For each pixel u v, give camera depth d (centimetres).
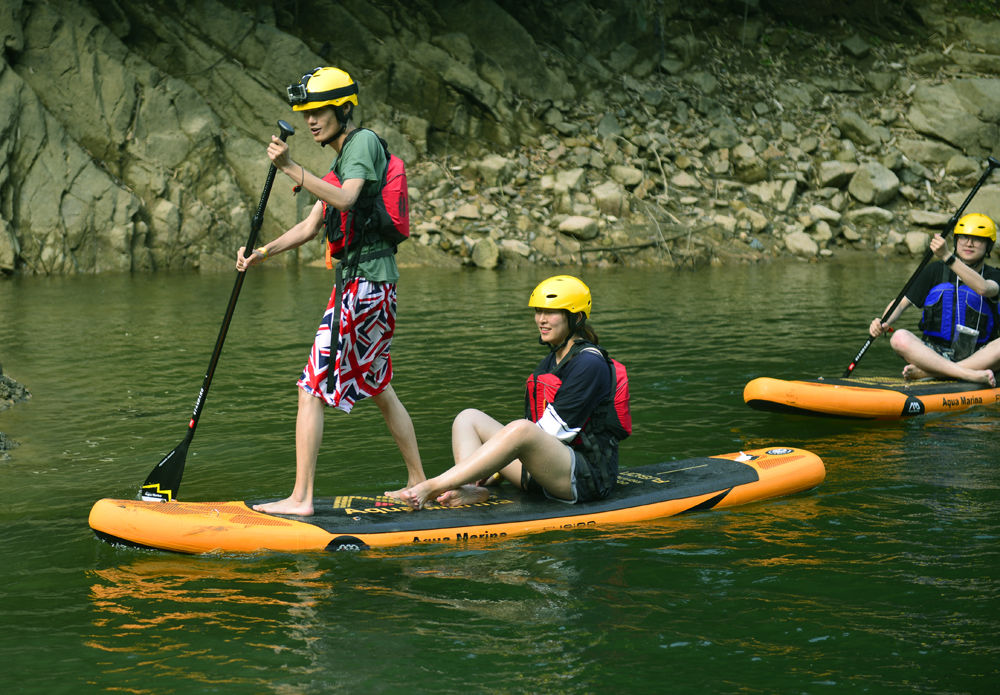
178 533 493
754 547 503
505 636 405
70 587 456
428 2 2200
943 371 838
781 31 2481
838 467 648
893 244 1998
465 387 880
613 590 450
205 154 1819
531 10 2298
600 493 550
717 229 1956
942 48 2503
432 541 509
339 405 520
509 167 2005
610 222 1936
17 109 1652
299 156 1888
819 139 2222
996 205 2070
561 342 547
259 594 447
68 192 1681
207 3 1950
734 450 688
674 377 921
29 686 366
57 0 1786
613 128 2147
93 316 1253
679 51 2364
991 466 645
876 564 479
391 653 391
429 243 1842
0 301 1368
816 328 1179
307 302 1377
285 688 364
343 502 543
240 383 898
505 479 582
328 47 2061
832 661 383
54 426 752
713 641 400
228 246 1792
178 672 376
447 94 2091
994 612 424
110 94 1767
